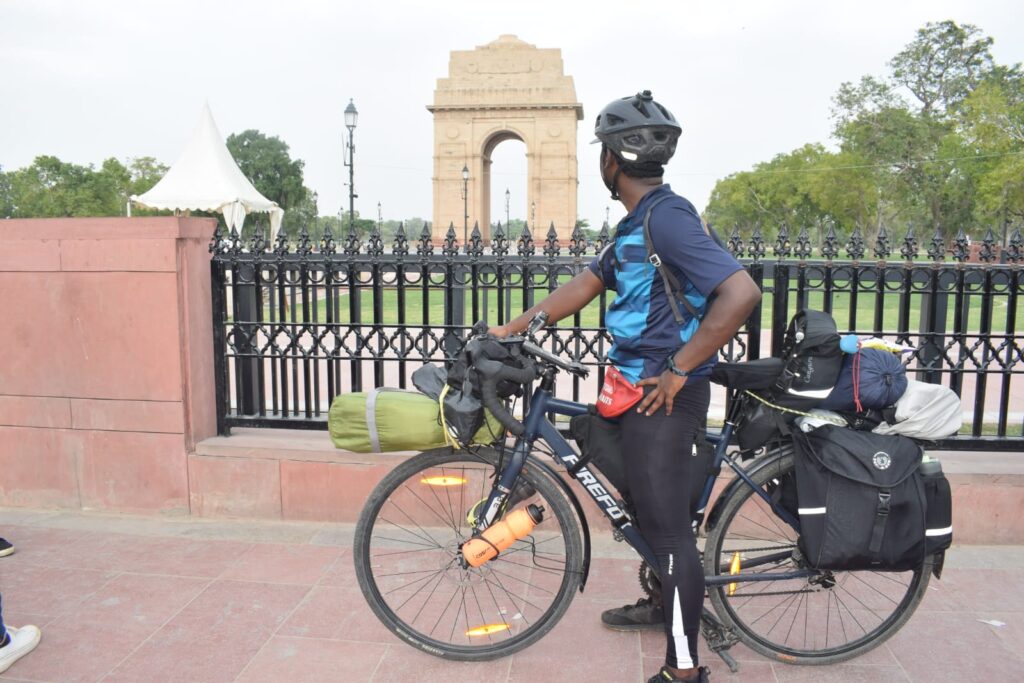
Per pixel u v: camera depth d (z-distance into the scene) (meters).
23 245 4.10
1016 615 3.15
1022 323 11.19
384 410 2.68
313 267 4.13
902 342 3.81
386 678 2.74
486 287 4.00
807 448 2.57
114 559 3.71
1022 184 37.25
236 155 72.19
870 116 56.28
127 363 4.12
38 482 4.30
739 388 2.64
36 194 53.09
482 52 51.25
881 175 55.91
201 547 3.86
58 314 4.13
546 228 51.12
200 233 4.17
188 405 4.16
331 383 4.23
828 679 2.73
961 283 3.77
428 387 2.73
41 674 2.75
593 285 2.82
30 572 3.57
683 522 2.51
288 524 4.15
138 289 4.04
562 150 51.03
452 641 2.98
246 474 4.15
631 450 2.49
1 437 4.29
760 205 69.81
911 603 2.77
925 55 57.22
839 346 2.56
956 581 3.42
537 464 2.79
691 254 2.26
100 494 4.26
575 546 2.78
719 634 2.73
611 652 2.92
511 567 3.63
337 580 3.50
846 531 2.46
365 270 4.08
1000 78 56.59
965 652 2.88
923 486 2.51
